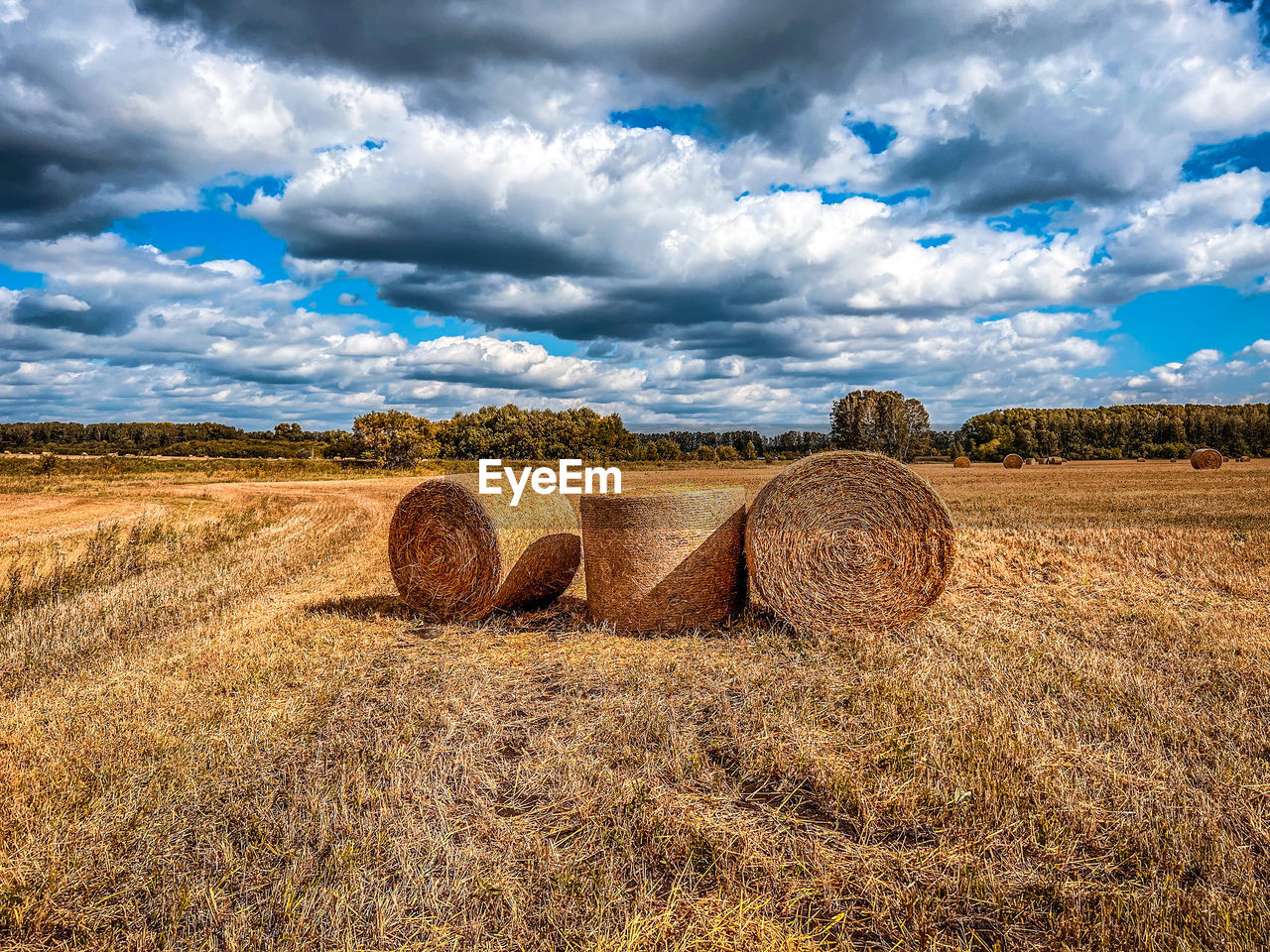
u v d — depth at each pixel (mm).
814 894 2838
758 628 6883
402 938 2654
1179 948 2480
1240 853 2986
